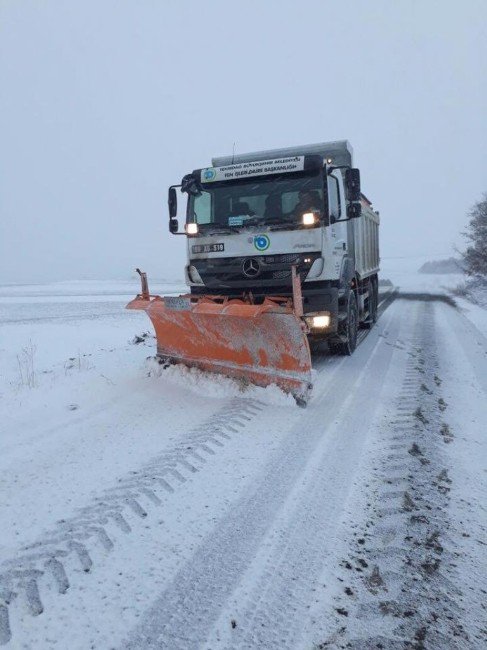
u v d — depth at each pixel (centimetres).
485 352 782
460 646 198
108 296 2719
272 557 257
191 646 200
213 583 238
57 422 473
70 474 357
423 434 418
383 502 308
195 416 477
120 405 519
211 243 671
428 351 798
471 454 379
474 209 2342
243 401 516
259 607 222
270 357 521
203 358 591
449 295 2245
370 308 1083
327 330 625
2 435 442
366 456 378
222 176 674
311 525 286
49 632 209
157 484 338
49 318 1639
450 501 308
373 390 562
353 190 652
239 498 318
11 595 231
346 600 225
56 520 296
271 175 650
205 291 693
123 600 228
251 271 645
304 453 386
